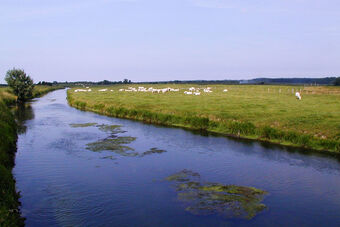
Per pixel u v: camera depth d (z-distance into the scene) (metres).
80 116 47.72
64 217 13.92
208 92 84.00
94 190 16.98
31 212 14.38
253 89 99.94
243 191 16.80
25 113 51.56
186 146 27.06
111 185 17.72
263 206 15.02
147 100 58.59
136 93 84.38
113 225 13.23
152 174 19.59
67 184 17.89
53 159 22.95
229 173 19.86
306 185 17.92
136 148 26.34
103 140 29.50
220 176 19.27
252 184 18.00
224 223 13.36
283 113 37.19
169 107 46.16
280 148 26.31
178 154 24.39
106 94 83.25
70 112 53.19
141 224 13.30
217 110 41.47
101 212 14.41
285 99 56.84
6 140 24.84
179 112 41.12
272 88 104.44
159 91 87.50
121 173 19.78
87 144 27.81
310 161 22.58
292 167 21.22
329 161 22.56
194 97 64.31
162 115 40.66
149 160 22.72
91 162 22.22
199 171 20.23
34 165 21.47
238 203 15.27
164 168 20.84
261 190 16.98
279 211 14.58
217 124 34.50
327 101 52.09
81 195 16.33
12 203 14.34
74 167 21.06
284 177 19.22
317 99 56.34
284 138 28.25
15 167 20.98
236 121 33.56
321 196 16.39
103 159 22.97
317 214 14.38
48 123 40.38
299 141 27.03
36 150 25.64
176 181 18.31
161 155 24.09
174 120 38.97
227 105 46.94
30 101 79.19
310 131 28.20
